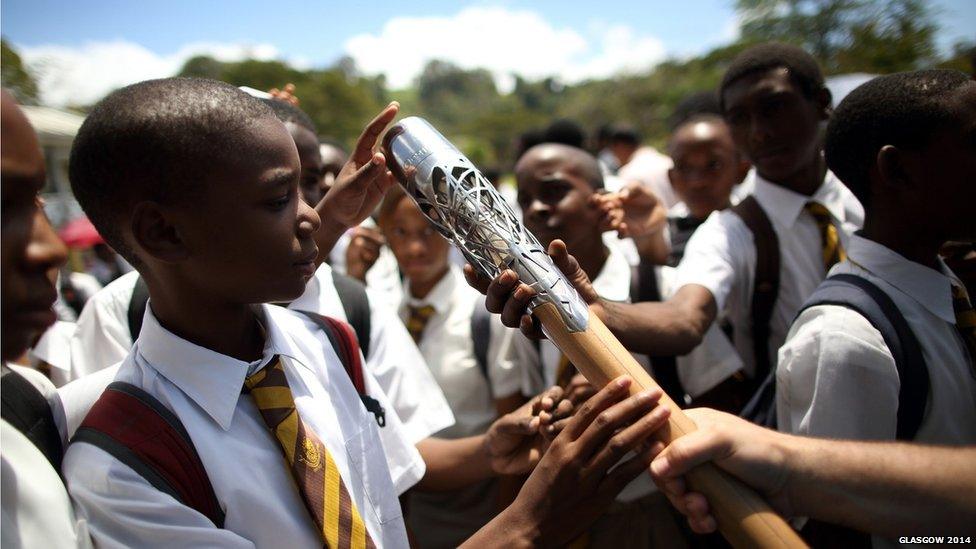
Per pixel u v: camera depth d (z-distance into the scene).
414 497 2.47
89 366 1.58
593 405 0.99
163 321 1.03
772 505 1.00
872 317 1.29
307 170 1.87
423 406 1.76
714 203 2.90
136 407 0.95
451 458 1.61
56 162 8.73
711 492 0.94
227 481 0.95
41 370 1.82
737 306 2.08
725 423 1.02
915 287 1.34
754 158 2.10
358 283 1.84
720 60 22.36
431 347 2.55
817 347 1.31
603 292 2.07
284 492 1.00
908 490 0.98
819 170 2.15
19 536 0.82
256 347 1.12
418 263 2.59
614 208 2.08
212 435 0.97
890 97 1.33
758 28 10.89
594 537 1.88
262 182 0.93
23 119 0.84
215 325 1.03
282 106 1.89
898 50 7.74
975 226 1.31
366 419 1.20
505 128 68.56
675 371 1.99
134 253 0.99
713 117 2.97
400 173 1.14
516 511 1.00
